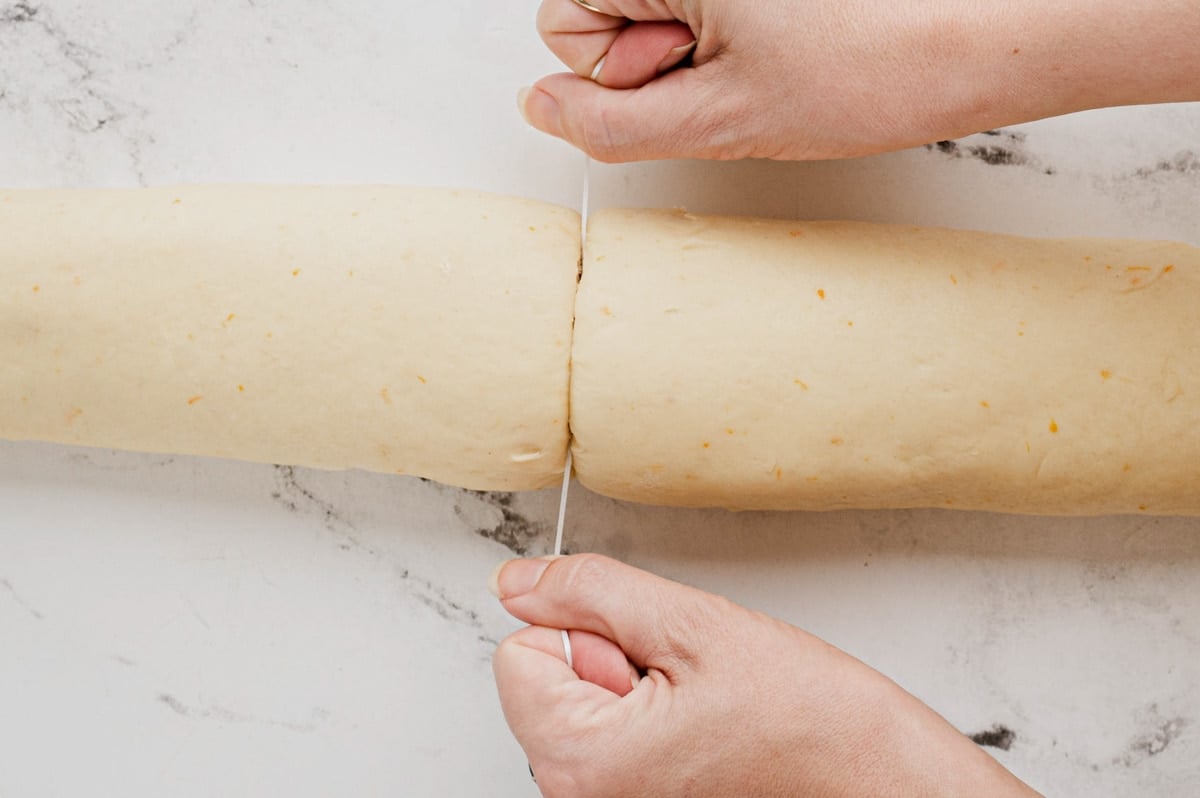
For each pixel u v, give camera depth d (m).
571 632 0.83
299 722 1.02
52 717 1.03
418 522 1.04
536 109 0.92
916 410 0.86
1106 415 0.87
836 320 0.86
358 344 0.86
